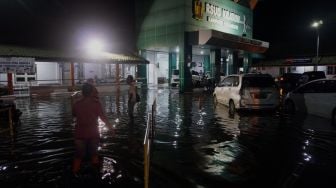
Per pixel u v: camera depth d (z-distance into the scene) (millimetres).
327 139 8023
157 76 34750
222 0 29938
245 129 9367
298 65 42031
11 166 5867
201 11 26719
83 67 29141
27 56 19109
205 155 6555
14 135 8617
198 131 9078
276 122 10602
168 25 26734
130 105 10484
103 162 6016
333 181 5082
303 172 5520
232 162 6074
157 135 8539
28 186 4914
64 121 11031
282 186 4887
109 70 31375
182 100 18828
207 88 28359
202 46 27297
